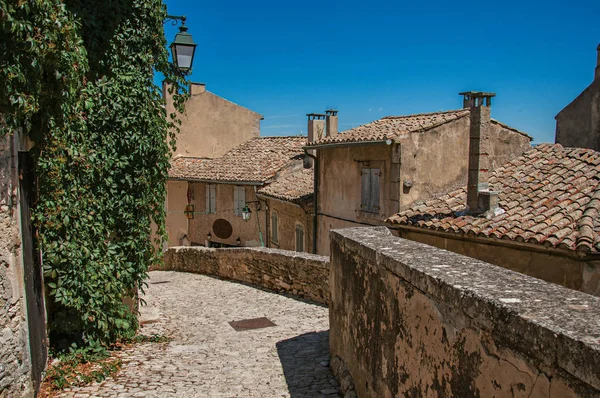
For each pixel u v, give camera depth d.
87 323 6.70
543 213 8.48
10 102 4.57
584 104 13.26
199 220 23.14
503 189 10.05
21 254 4.94
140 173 7.34
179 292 12.37
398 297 3.64
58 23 4.93
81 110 6.51
